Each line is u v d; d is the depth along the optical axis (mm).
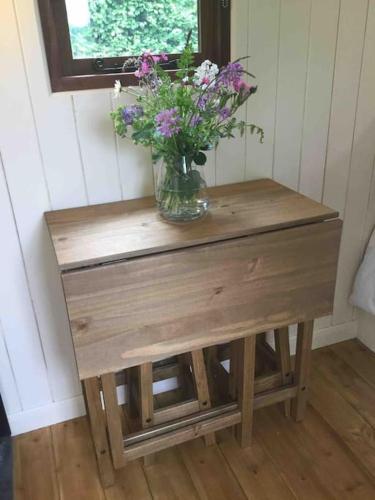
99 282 1169
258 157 1691
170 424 1531
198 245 1252
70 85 1391
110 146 1487
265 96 1602
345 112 1749
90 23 1396
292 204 1468
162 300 1255
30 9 1264
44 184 1458
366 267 1975
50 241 1530
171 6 1453
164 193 1340
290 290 1418
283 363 1678
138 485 1552
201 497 1508
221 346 1880
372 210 1977
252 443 1692
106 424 1528
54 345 1693
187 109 1219
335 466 1599
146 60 1294
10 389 1697
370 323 2127
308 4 1519
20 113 1354
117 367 1287
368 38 1653
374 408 1834
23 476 1592
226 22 1471
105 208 1491
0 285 1537
